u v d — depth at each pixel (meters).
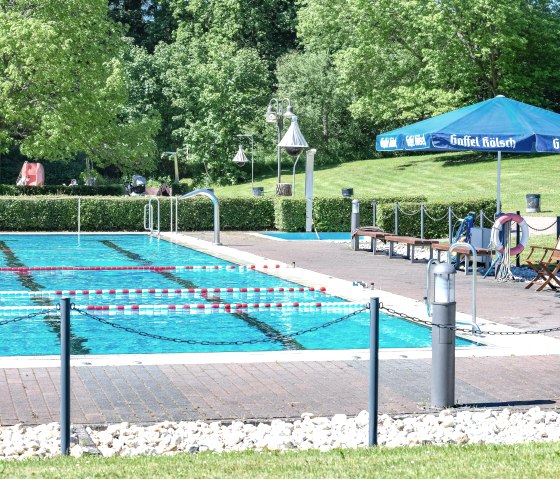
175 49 65.31
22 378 9.73
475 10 51.56
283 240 28.77
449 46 53.75
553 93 60.59
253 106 63.06
